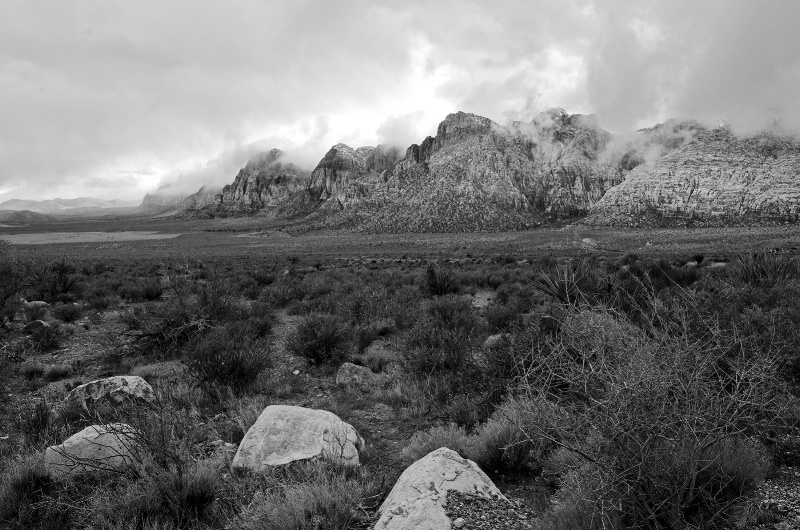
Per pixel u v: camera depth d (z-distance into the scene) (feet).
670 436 9.56
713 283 39.42
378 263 151.23
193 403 23.04
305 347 30.42
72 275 89.25
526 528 11.52
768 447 13.82
